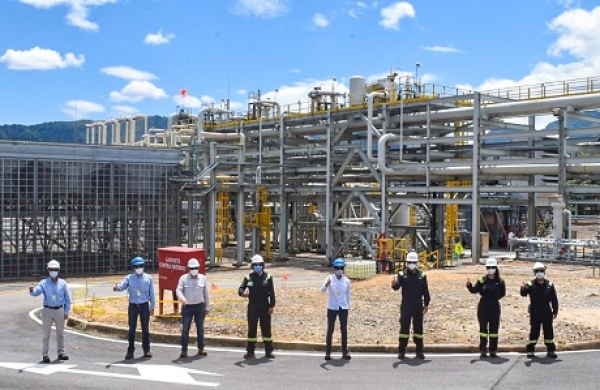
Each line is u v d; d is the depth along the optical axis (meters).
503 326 17.91
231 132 56.72
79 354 15.95
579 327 17.62
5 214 37.44
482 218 62.19
